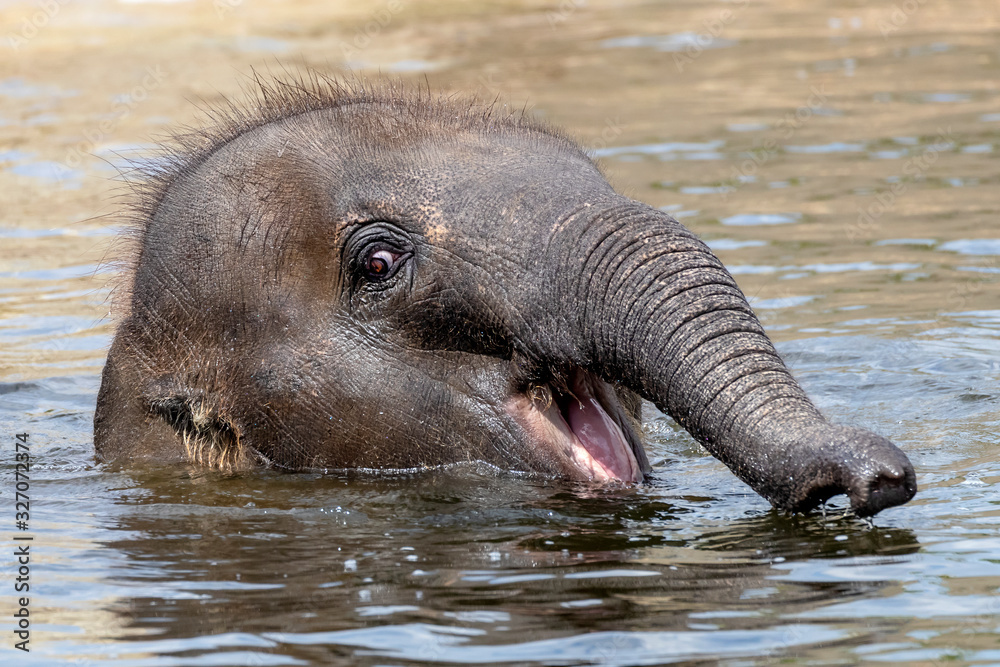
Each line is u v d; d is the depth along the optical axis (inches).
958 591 335.6
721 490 437.7
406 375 459.5
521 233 434.6
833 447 364.2
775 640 310.8
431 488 447.5
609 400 464.4
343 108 497.0
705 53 1523.1
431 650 311.3
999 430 487.5
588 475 448.5
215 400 485.1
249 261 475.2
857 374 574.2
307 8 1824.6
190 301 484.4
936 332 633.0
